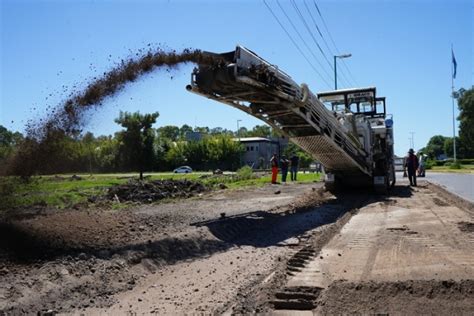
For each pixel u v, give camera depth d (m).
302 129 16.27
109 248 8.72
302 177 33.91
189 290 7.11
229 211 14.63
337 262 7.75
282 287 6.50
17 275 6.98
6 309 5.94
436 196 18.09
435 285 5.88
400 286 5.95
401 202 16.25
